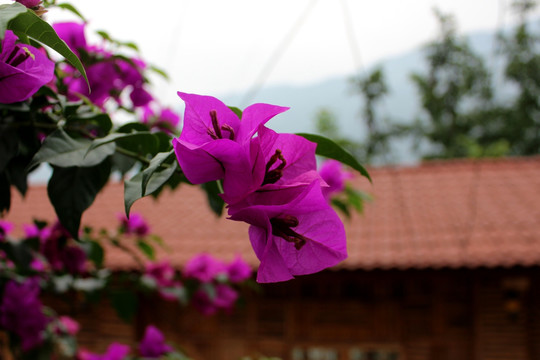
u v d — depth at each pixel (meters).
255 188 0.65
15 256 1.88
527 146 18.34
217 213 1.25
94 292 2.47
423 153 19.83
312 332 6.22
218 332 6.41
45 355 2.02
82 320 6.47
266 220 0.64
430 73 20.28
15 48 0.80
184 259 5.88
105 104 1.47
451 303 5.96
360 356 6.30
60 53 0.77
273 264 0.66
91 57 1.39
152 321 6.45
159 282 2.79
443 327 5.95
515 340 5.69
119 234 2.61
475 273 5.26
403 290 6.09
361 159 15.28
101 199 8.08
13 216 7.31
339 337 6.17
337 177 2.14
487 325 5.77
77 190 1.02
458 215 6.48
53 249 2.11
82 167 1.03
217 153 0.65
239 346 6.36
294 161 0.73
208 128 0.69
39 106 1.04
